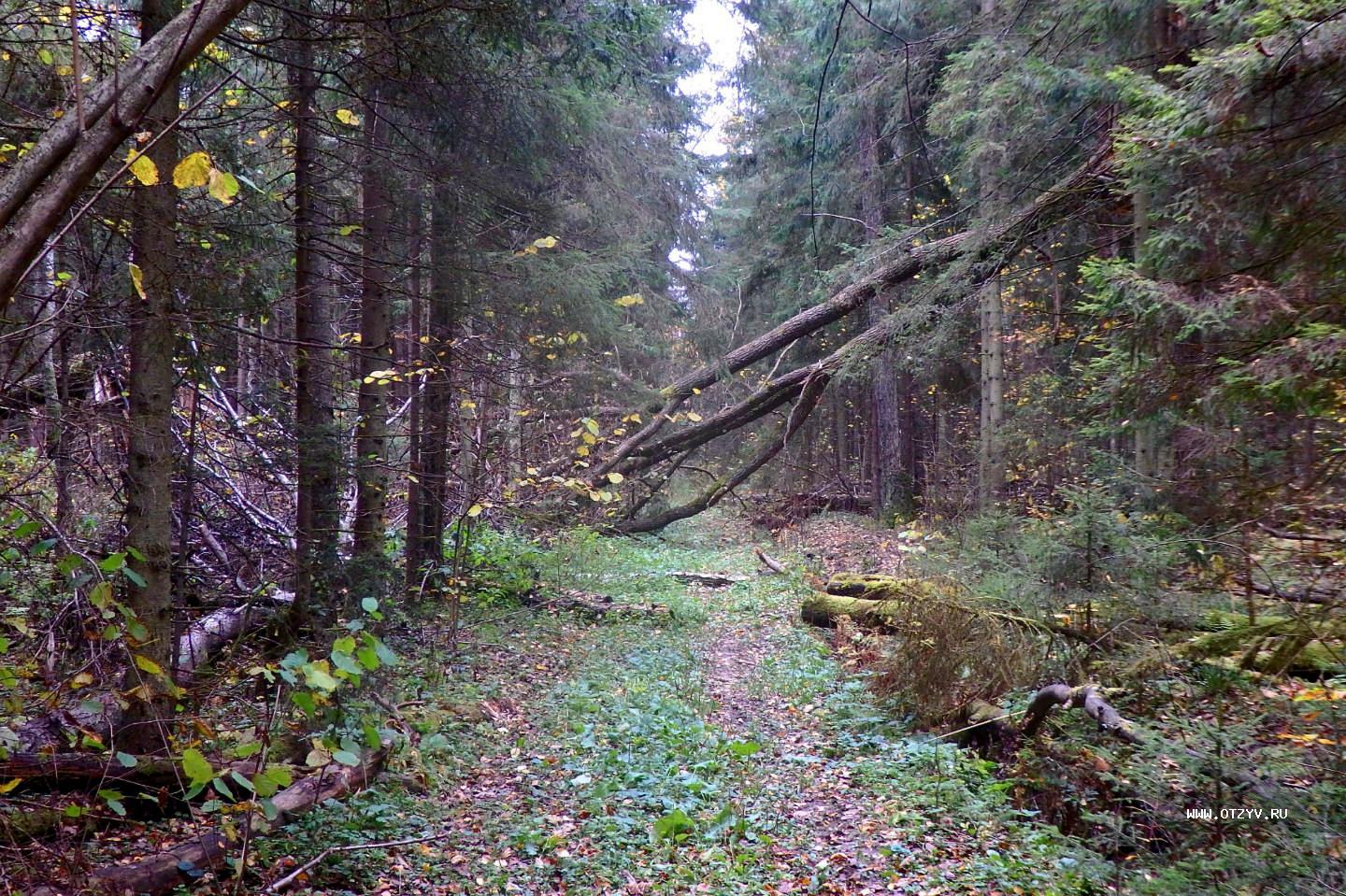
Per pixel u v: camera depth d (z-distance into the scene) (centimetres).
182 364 644
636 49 1105
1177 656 669
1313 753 475
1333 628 621
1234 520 697
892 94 1489
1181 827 468
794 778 648
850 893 464
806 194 2034
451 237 902
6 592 471
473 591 1146
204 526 886
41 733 489
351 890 444
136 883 402
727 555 1800
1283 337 543
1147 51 871
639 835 529
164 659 507
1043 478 1389
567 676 898
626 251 1038
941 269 1275
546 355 1046
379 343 912
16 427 802
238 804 407
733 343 2166
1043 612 752
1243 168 559
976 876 475
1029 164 1134
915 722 762
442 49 704
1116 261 655
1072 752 604
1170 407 670
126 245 575
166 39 222
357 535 901
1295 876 388
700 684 882
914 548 1153
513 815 554
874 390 2117
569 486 945
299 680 536
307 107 703
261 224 657
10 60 457
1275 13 499
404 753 609
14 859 386
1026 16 1016
